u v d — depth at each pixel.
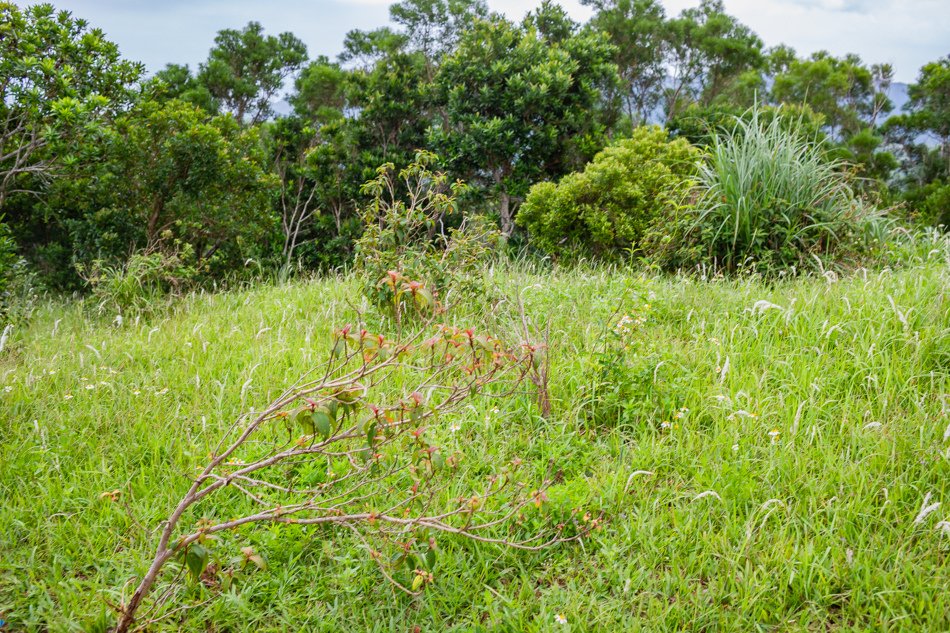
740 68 24.14
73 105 9.35
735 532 3.31
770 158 7.94
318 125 21.84
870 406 4.17
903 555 3.07
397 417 3.77
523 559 3.36
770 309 5.58
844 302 5.48
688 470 3.85
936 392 4.27
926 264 6.45
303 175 17.56
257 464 2.79
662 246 8.11
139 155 12.50
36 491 3.83
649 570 3.18
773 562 3.13
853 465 3.62
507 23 17.03
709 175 8.54
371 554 3.16
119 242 13.31
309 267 16.86
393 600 3.08
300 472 3.83
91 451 4.19
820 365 4.70
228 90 24.47
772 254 7.65
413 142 17.73
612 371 4.63
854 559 3.09
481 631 2.91
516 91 15.55
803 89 23.67
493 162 16.20
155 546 3.35
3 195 10.49
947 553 3.14
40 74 9.50
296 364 5.35
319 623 2.94
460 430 4.28
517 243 15.16
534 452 4.16
